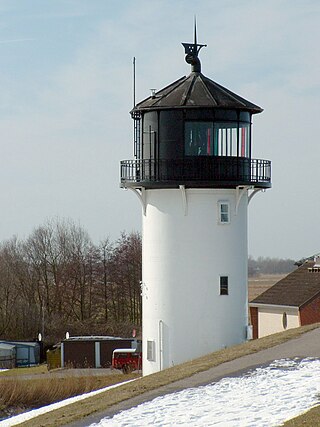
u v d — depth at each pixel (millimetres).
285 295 114875
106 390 59125
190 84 73750
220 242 72938
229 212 73125
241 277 74188
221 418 41531
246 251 75125
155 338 73875
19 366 150250
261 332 118000
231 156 72312
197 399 46781
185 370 57156
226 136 72250
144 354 75125
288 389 46500
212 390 48750
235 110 72500
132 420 43562
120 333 195000
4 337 197000
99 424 43812
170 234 73062
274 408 42344
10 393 75000
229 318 73188
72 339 138625
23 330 197625
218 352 64000
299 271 123062
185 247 72750
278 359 56094
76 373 113875
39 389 76438
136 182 72875
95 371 120438
